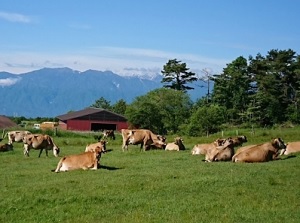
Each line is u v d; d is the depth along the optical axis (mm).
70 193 18609
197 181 20141
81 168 25594
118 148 44031
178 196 17859
